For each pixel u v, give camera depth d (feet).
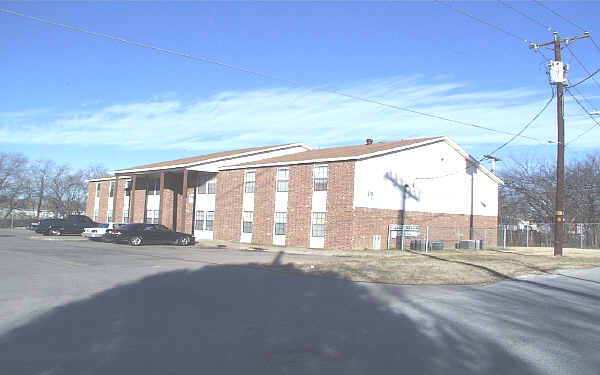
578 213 147.54
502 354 21.34
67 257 61.46
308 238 93.97
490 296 38.52
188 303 31.71
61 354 19.90
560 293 41.22
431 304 33.94
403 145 98.58
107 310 28.81
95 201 171.53
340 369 18.63
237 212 110.93
